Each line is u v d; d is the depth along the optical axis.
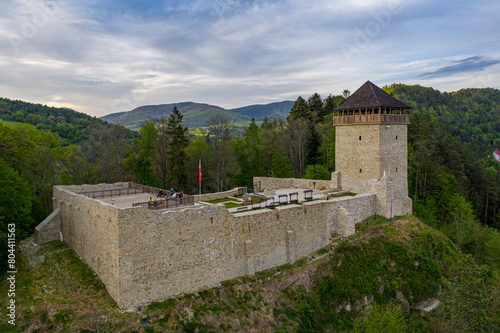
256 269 31.11
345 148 47.75
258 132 90.25
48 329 22.00
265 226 31.77
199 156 66.44
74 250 33.44
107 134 62.75
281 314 28.12
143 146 65.44
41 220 42.47
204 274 27.69
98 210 27.05
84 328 21.91
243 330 25.55
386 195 42.47
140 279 24.30
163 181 60.66
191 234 26.83
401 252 36.06
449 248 40.47
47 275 29.98
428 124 84.50
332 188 48.41
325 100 97.50
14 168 47.34
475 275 29.05
